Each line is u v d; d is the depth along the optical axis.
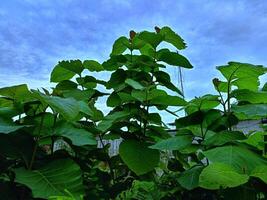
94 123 1.46
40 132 1.14
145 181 1.32
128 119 1.34
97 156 1.39
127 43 1.50
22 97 1.18
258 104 1.11
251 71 1.14
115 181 1.41
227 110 1.19
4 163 1.09
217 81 1.21
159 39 1.40
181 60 1.38
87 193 1.24
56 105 0.97
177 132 1.27
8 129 0.99
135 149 1.23
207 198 1.14
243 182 0.86
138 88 1.25
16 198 1.04
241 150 0.95
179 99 1.26
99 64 1.50
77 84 1.55
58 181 0.98
